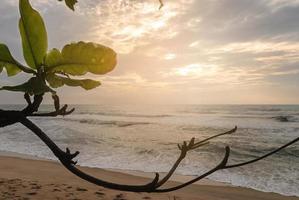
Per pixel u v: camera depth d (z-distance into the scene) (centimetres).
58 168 1714
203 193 1358
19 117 74
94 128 4353
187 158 2145
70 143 2900
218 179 1606
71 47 77
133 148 2617
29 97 73
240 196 1347
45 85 67
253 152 2569
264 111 9550
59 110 80
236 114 7844
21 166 1755
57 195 1109
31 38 78
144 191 71
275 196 1366
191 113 8719
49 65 79
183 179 1599
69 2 86
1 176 1468
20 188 1170
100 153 2366
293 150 2634
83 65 79
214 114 8000
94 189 1214
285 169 1873
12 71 77
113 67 79
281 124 4962
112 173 1706
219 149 2594
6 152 2319
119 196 1137
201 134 3753
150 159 2133
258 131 4078
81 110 11144
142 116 7338
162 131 4084
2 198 1034
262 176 1700
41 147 2538
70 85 80
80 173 74
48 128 4188
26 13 77
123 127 4550
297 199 1324
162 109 12269
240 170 1828
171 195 1257
